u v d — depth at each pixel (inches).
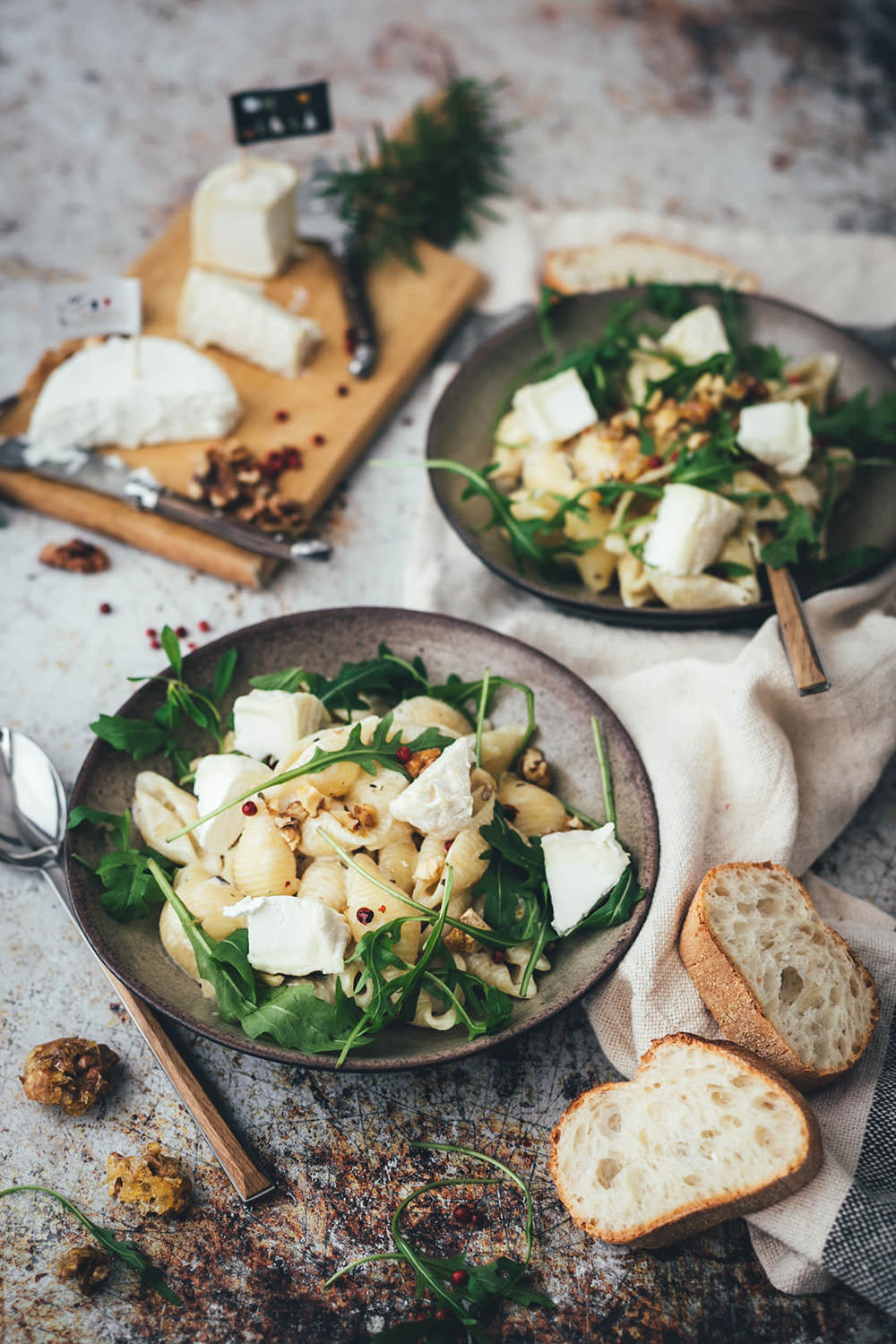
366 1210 29.6
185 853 30.6
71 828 30.2
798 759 33.4
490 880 30.2
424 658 33.1
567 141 46.4
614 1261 29.2
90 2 50.3
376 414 39.2
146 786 31.3
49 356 39.4
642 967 30.3
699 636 35.4
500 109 47.1
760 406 35.5
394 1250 29.2
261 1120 30.4
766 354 37.7
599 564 35.1
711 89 48.6
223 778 30.5
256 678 31.9
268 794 30.5
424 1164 30.0
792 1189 28.0
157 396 37.3
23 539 38.0
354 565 37.7
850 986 30.0
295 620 32.7
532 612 35.7
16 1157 30.0
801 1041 29.3
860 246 43.1
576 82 48.3
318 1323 28.6
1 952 32.1
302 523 37.2
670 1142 28.5
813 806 33.1
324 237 42.6
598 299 38.8
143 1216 29.5
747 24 51.3
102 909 29.7
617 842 30.6
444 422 36.5
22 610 36.9
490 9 51.3
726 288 41.3
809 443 34.9
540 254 43.3
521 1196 29.8
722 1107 28.5
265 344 39.4
